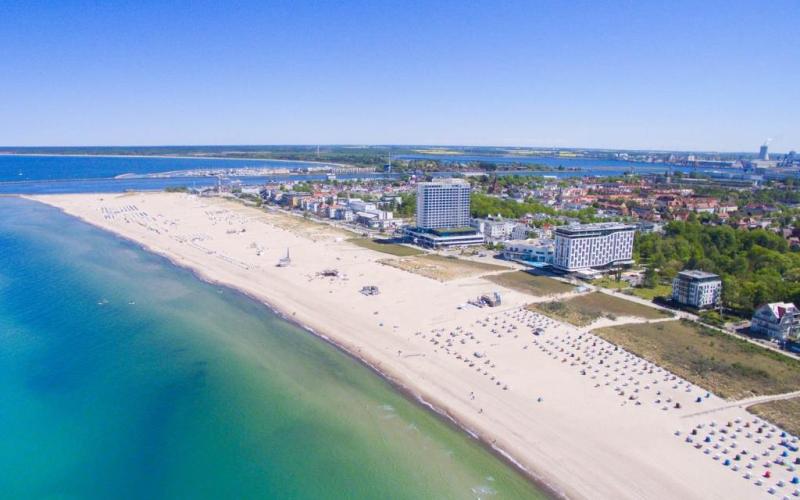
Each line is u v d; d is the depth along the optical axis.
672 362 150.00
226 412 127.31
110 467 107.88
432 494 99.50
